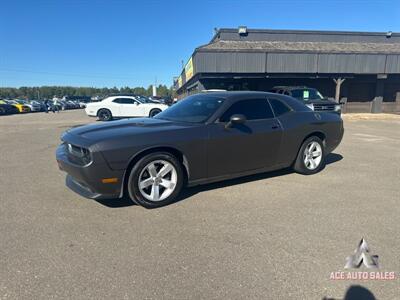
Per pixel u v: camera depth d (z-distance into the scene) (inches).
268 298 84.2
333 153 282.8
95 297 83.7
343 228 126.6
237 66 726.5
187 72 984.9
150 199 144.1
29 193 165.9
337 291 87.6
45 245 111.0
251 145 171.8
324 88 838.5
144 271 96.0
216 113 163.3
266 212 142.4
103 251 107.4
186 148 149.4
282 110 192.9
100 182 132.7
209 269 97.5
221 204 151.4
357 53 770.8
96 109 660.7
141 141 138.8
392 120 658.2
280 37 949.2
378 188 179.0
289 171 215.3
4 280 90.7
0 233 119.8
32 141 352.5
